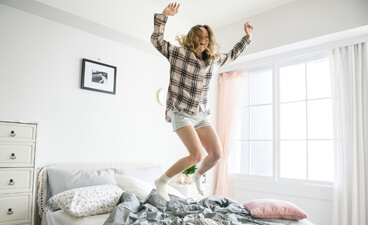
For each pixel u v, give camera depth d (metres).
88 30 2.96
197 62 1.56
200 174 1.74
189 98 1.55
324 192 3.15
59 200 2.16
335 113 3.10
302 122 3.69
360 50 3.02
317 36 3.08
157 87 3.74
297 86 3.77
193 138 1.51
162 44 1.61
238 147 4.20
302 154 3.64
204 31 1.62
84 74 2.94
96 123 3.04
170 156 3.81
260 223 1.94
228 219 1.93
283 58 3.62
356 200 2.82
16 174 2.17
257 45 3.59
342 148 2.97
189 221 1.77
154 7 3.35
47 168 2.57
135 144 3.40
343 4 2.94
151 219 1.93
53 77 2.74
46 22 2.72
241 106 4.02
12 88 2.47
